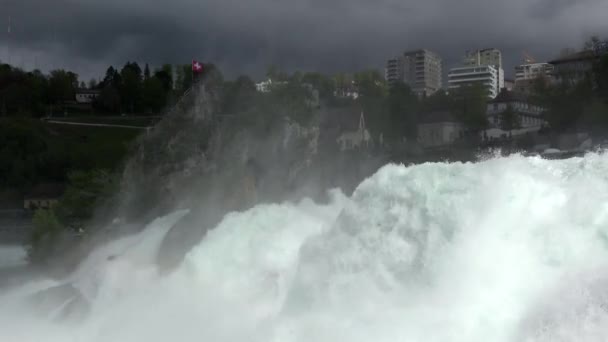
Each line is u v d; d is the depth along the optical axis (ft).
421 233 33.63
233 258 42.88
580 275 28.35
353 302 34.12
